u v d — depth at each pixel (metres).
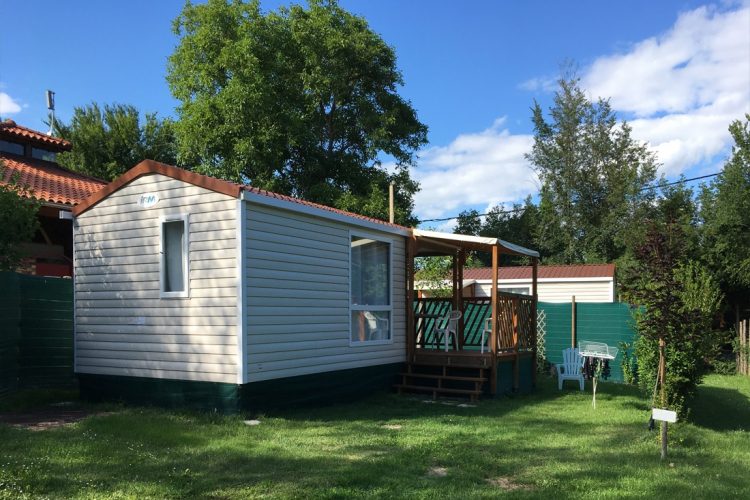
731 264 20.00
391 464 5.53
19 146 15.82
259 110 20.72
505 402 9.91
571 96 35.75
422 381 10.76
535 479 5.25
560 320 15.19
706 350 8.21
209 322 7.80
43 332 9.57
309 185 23.17
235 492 4.64
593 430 7.51
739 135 20.36
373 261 10.50
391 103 24.36
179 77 23.27
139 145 28.98
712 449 6.82
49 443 5.89
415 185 25.16
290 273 8.42
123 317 8.55
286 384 8.27
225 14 22.05
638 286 7.42
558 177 35.62
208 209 7.89
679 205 25.75
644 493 4.86
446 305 12.30
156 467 5.21
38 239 12.76
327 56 22.81
